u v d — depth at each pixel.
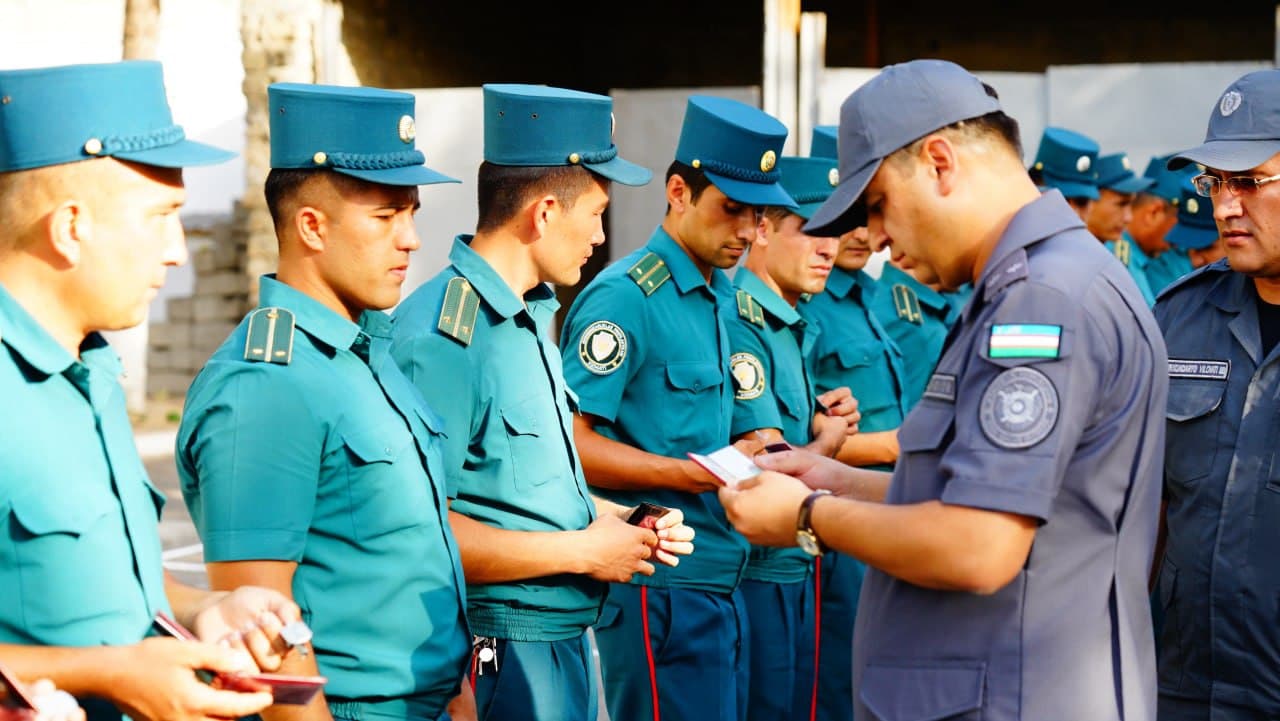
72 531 1.96
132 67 2.04
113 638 2.00
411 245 2.67
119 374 2.14
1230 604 3.17
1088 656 2.26
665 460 3.73
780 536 2.45
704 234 3.90
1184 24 14.49
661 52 16.00
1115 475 2.25
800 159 4.41
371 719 2.55
